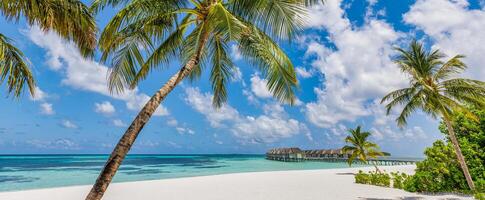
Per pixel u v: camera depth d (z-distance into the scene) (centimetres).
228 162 6862
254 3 588
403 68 1418
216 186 1692
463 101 1423
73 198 1304
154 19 665
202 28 640
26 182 2361
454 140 1377
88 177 2814
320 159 6731
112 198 1306
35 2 511
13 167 4450
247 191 1502
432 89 1384
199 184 1784
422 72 1466
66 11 550
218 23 515
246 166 5034
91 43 620
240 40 709
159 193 1436
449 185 1448
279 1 608
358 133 2745
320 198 1290
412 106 1530
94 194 466
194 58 628
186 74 610
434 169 1463
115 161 490
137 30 670
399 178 1623
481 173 1455
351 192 1452
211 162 6800
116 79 718
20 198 1282
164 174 3209
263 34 673
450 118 1472
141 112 537
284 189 1573
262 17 627
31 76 650
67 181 2436
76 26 581
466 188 1418
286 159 7094
